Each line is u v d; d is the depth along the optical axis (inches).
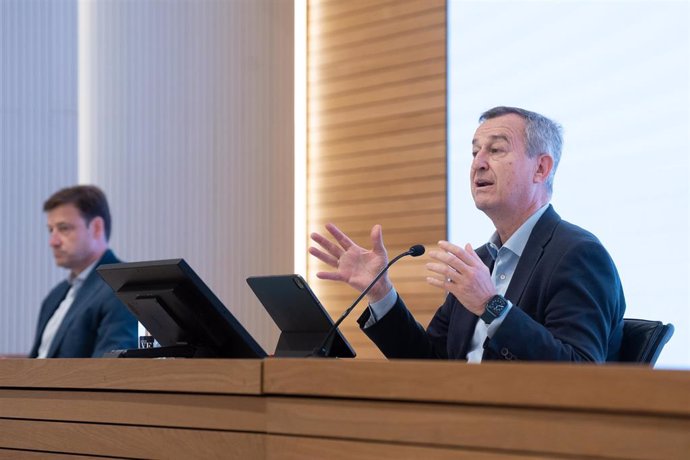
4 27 413.7
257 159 361.4
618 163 285.9
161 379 118.7
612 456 81.7
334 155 366.0
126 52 368.2
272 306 151.1
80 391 129.7
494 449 89.0
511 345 140.3
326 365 102.0
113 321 237.5
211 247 357.7
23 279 403.9
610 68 289.6
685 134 271.6
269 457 107.1
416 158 342.3
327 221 364.5
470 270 141.6
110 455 124.9
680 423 78.3
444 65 336.8
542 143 169.3
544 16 307.7
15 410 138.5
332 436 101.3
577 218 293.6
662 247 274.5
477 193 170.2
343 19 368.5
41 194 409.4
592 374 83.0
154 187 361.7
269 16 367.2
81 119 371.9
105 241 263.4
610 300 154.5
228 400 112.0
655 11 279.6
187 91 363.9
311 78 375.6
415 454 94.3
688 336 267.4
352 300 347.6
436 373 93.1
